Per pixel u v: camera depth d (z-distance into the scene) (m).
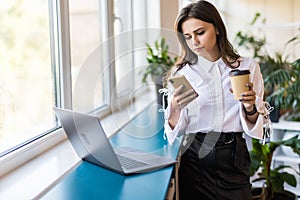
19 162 1.57
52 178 1.41
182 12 1.61
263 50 4.48
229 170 1.74
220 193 1.76
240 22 4.68
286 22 4.52
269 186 2.53
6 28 1.57
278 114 3.32
